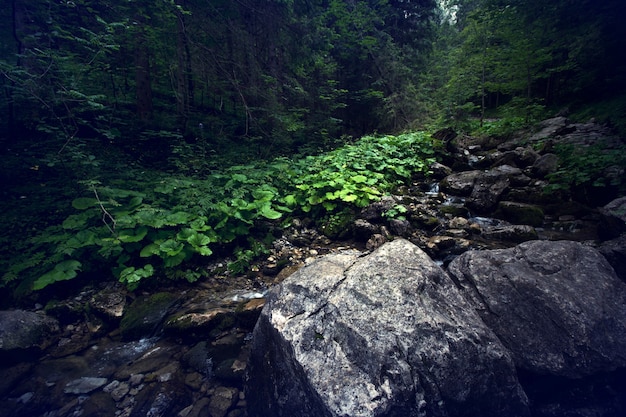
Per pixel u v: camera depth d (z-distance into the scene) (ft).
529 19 29.86
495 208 23.50
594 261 10.43
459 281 11.09
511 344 9.23
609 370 8.32
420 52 60.70
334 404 6.70
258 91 32.14
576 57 32.71
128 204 19.13
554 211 21.03
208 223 19.74
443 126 49.21
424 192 28.43
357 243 20.80
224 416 9.16
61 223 17.56
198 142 29.78
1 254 15.10
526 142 34.58
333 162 28.37
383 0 53.98
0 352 10.77
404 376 7.13
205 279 17.07
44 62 18.03
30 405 9.60
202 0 29.01
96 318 13.62
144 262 16.88
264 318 9.41
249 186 23.38
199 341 12.65
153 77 37.81
